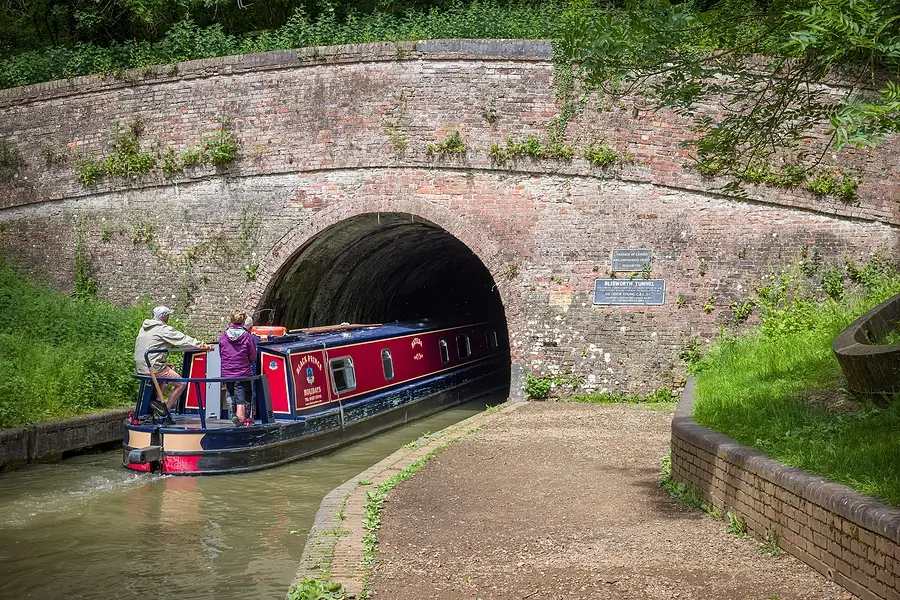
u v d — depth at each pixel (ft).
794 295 49.60
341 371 50.83
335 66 54.13
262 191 55.42
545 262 52.21
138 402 41.39
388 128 53.47
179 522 31.55
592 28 26.78
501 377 76.23
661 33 26.05
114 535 29.84
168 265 56.95
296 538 29.43
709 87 28.04
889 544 15.87
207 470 39.70
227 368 41.57
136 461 38.86
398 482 30.01
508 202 52.54
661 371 50.83
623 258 51.29
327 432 46.75
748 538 22.04
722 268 50.37
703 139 30.40
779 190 49.75
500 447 36.55
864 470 19.39
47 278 59.36
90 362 48.80
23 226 59.82
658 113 50.67
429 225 61.93
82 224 58.59
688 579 19.03
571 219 51.90
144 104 57.06
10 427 40.29
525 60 51.96
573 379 51.83
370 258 65.46
